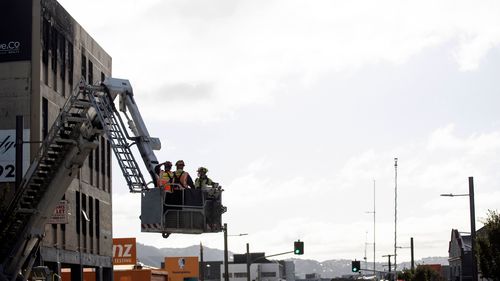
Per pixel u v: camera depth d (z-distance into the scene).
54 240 72.06
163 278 109.88
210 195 31.47
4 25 70.69
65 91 77.25
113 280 93.19
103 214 89.00
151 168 35.94
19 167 48.25
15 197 43.50
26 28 70.56
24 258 43.56
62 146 42.69
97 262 85.81
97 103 38.69
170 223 30.61
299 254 98.31
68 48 78.88
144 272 100.69
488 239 70.88
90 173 84.38
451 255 155.00
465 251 143.62
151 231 30.55
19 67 70.12
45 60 72.25
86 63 84.19
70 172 43.19
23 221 43.59
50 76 73.19
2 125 69.44
